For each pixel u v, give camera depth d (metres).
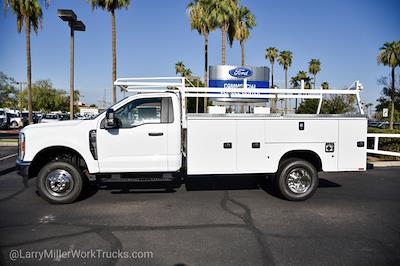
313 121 6.79
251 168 6.71
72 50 17.88
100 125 6.47
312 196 7.16
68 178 6.46
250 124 6.67
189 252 4.26
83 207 6.29
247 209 6.17
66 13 16.72
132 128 6.51
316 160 7.00
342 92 7.84
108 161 6.47
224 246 4.46
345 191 7.67
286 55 52.78
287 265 3.91
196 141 6.57
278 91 7.82
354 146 6.89
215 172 6.62
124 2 22.81
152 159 6.56
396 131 12.81
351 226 5.27
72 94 18.00
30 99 26.44
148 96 6.64
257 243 4.56
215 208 6.23
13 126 38.75
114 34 23.22
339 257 4.13
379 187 8.09
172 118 6.62
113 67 23.30
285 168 6.67
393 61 38.69
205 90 7.62
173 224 5.32
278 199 6.90
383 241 4.65
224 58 26.17
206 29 26.83
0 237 4.78
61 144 6.38
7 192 7.44
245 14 32.25
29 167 6.33
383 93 41.00
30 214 5.86
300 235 4.87
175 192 7.48
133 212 5.97
